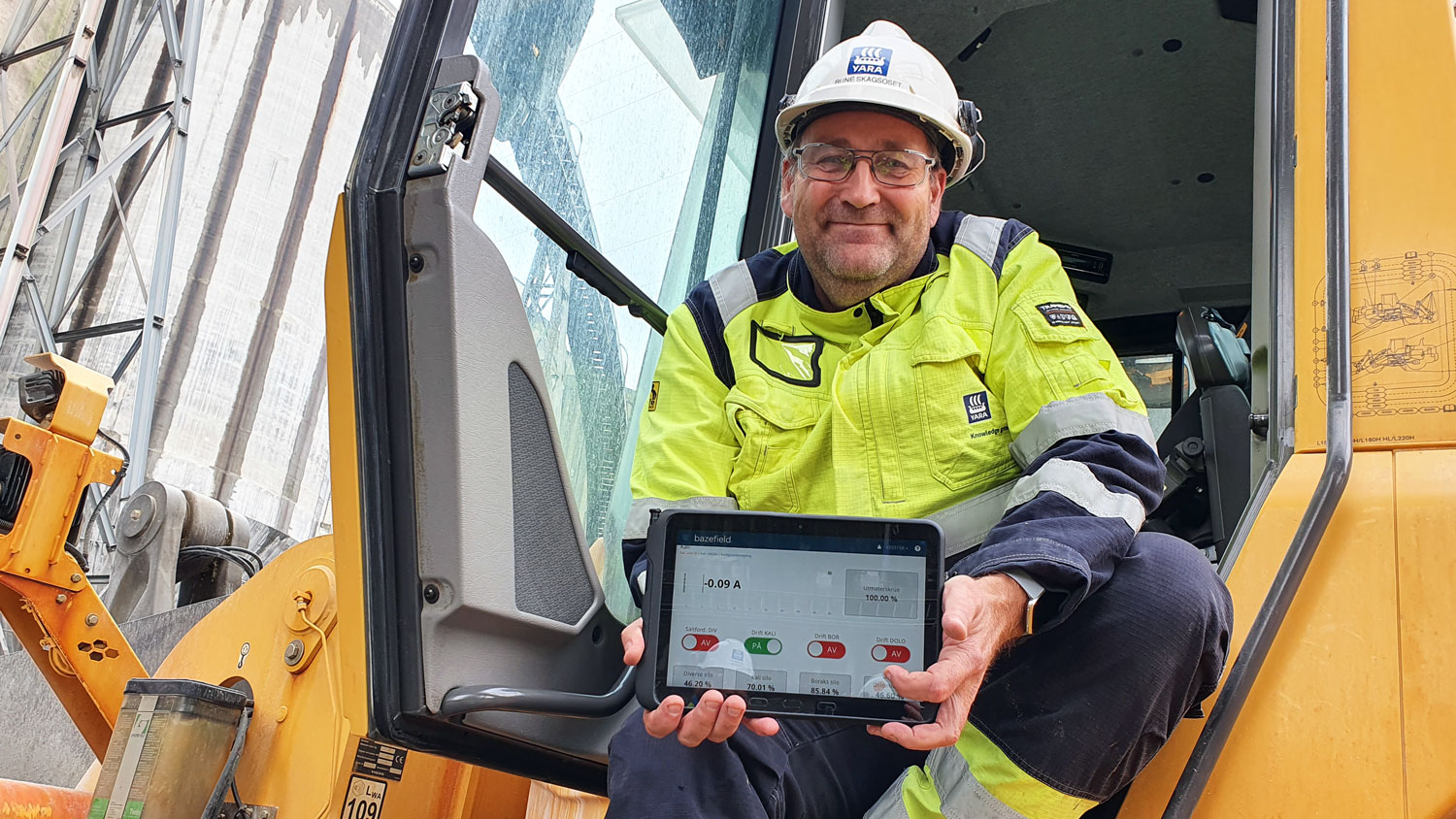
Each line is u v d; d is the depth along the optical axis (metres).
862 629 0.89
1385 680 1.05
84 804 1.62
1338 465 1.16
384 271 1.07
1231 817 1.05
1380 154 1.32
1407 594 1.08
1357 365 1.24
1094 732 0.98
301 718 1.48
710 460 1.35
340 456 1.05
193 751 1.33
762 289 1.44
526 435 1.15
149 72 11.24
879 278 1.32
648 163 1.71
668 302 1.77
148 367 6.84
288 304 11.46
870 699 0.87
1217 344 2.01
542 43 1.38
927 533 0.90
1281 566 1.13
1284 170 1.40
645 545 1.30
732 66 2.07
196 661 1.62
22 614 2.04
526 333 1.16
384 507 1.02
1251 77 2.87
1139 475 1.10
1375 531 1.12
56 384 2.17
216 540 2.65
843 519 0.91
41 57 9.18
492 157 1.22
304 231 11.77
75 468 2.12
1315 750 1.05
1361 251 1.29
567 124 1.45
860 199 1.29
